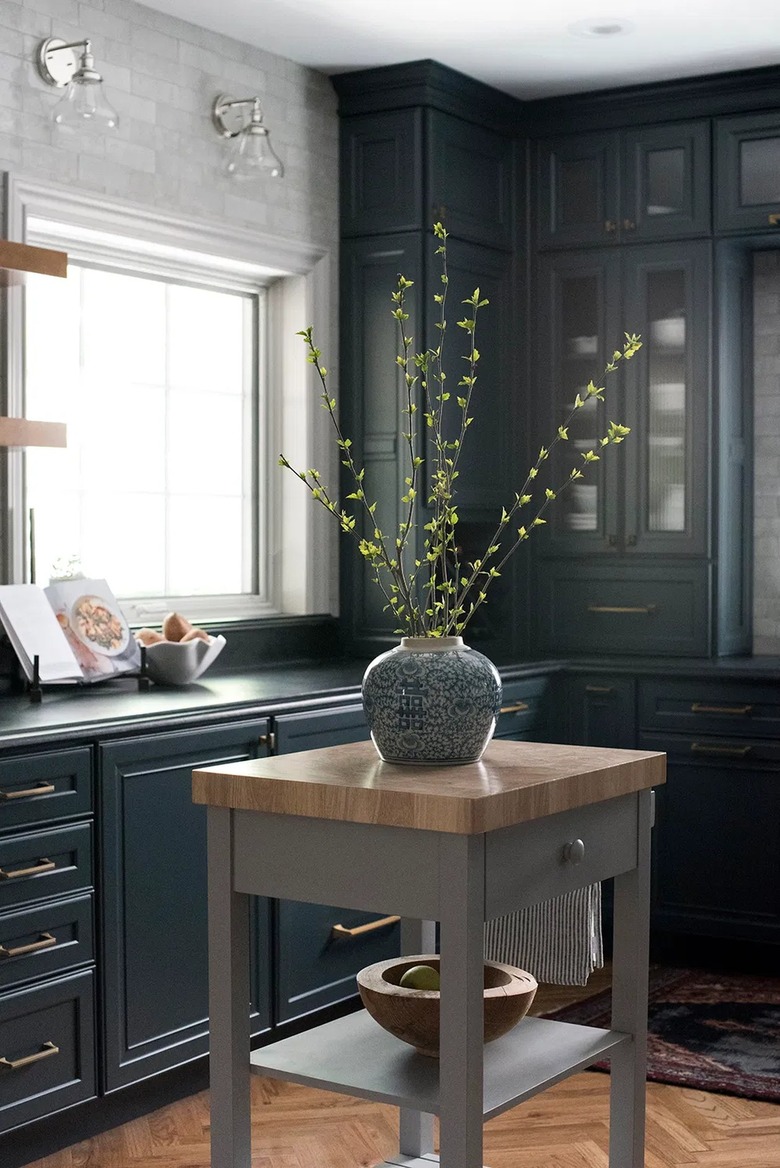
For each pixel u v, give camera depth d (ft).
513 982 7.55
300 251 16.72
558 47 15.99
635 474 17.54
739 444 17.70
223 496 16.84
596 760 7.66
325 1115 12.16
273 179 16.38
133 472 15.72
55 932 10.98
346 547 17.44
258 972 12.91
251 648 16.25
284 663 16.66
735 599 17.63
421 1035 7.28
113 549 15.52
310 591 17.21
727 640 17.43
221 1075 7.36
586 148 17.69
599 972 16.28
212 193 15.58
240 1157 7.36
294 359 17.17
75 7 13.94
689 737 16.44
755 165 16.78
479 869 6.61
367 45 15.98
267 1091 12.77
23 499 13.64
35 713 11.72
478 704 7.37
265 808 7.10
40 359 14.70
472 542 18.48
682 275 17.21
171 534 16.20
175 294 16.19
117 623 14.24
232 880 7.34
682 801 16.47
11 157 13.35
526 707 16.66
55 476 14.85
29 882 10.77
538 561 18.15
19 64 13.41
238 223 15.90
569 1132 11.65
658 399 17.40
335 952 13.76
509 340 18.07
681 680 16.48
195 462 16.49
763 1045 13.61
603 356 17.67
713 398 17.12
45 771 10.87
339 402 17.39
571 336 17.89
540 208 17.97
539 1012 14.58
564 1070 7.32
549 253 17.97
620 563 17.67
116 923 11.48
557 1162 11.03
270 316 17.24
